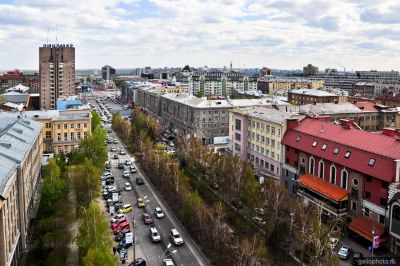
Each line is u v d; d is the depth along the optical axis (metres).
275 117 123.06
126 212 101.12
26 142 99.69
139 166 146.38
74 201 98.06
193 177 125.31
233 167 104.94
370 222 83.44
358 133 95.88
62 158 128.12
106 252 63.12
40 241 79.06
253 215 90.81
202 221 84.25
